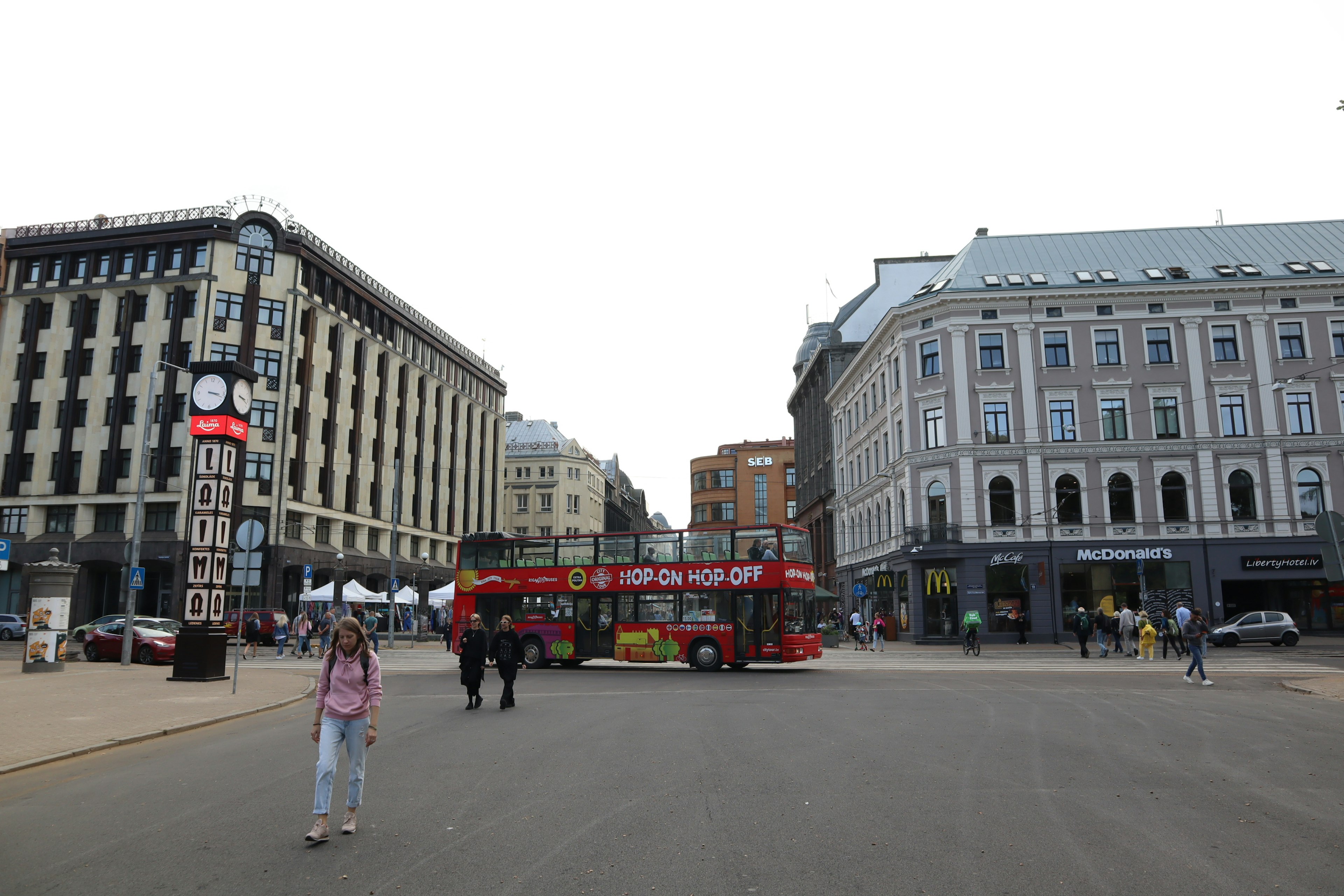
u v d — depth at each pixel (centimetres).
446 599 4488
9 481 5169
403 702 1802
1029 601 4091
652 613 2650
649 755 1077
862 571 5378
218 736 1324
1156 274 4403
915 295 4866
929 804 797
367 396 6044
